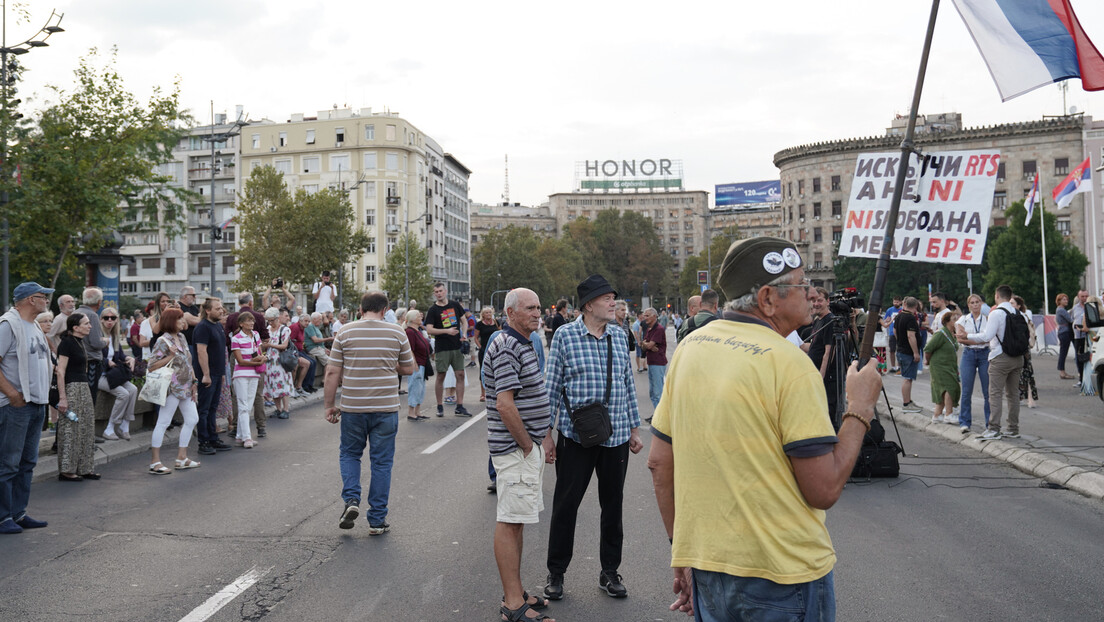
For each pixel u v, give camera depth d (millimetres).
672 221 181000
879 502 7328
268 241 54344
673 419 2529
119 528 6547
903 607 4625
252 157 94562
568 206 180625
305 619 4496
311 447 10898
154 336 13336
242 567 5480
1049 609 4590
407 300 77125
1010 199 73750
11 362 6363
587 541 6156
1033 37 5176
